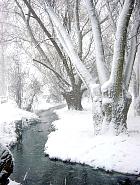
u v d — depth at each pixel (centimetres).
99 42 1312
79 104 2539
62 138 1353
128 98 1247
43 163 1123
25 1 1900
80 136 1328
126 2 1162
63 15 2066
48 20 2297
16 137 1540
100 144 1151
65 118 2083
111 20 1379
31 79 3139
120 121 1238
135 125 1525
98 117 1273
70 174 1000
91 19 1321
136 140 1152
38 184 923
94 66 2423
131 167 977
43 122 2297
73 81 2439
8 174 627
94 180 940
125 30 1180
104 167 1012
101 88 1255
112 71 1230
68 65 2527
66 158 1120
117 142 1141
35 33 2405
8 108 2481
